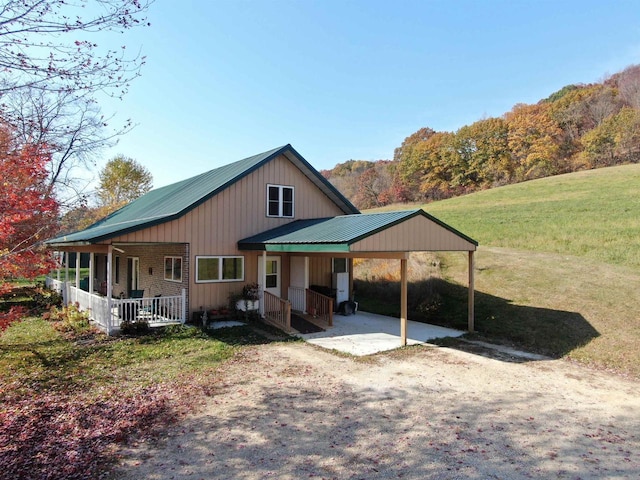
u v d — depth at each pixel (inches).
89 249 543.8
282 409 255.6
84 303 542.6
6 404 262.2
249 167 573.6
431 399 275.7
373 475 179.9
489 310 542.3
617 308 473.1
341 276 652.7
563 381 318.3
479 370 345.4
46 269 316.5
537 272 641.6
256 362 361.7
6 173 260.4
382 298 685.3
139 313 495.5
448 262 766.5
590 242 778.2
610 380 323.0
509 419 243.8
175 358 367.9
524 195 1421.0
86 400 268.7
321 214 668.1
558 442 213.9
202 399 271.9
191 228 525.3
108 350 389.1
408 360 374.6
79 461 191.5
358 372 336.2
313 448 204.7
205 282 536.4
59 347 399.5
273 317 533.6
